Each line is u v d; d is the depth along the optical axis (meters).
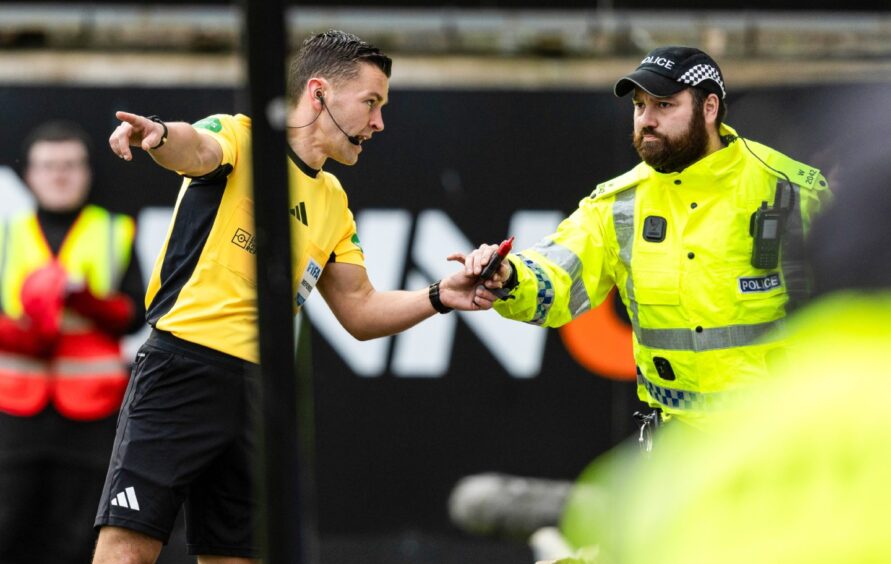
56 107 22.17
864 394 4.03
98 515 12.79
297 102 13.16
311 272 13.20
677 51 12.42
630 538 4.13
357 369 22.81
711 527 3.99
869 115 4.54
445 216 23.11
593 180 23.23
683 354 12.68
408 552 22.70
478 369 23.00
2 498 20.34
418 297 13.34
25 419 20.38
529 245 23.17
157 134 11.67
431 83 23.31
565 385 23.06
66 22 23.89
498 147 23.16
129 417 12.94
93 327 20.59
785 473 4.01
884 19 24.72
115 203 21.89
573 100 23.25
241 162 12.79
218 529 13.34
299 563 7.27
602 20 24.73
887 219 4.32
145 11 24.16
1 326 20.38
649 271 12.66
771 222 12.30
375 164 23.03
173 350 12.81
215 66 23.89
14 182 21.66
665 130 12.32
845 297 4.29
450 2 24.53
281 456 7.32
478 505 22.20
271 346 7.34
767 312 12.48
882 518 3.92
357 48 13.15
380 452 22.80
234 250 12.81
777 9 24.84
